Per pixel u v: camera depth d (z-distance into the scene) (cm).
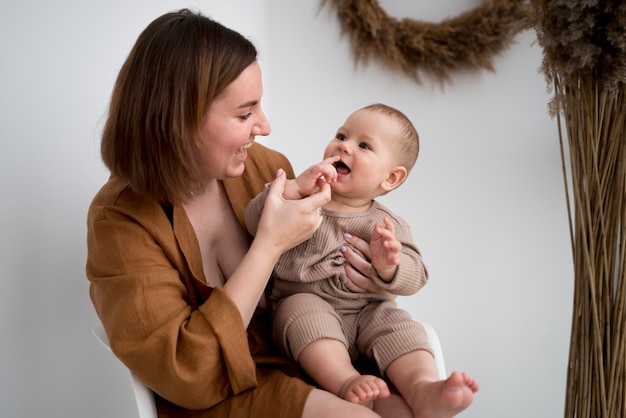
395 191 204
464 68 194
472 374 205
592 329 135
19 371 165
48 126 164
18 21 159
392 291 123
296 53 207
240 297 107
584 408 136
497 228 199
